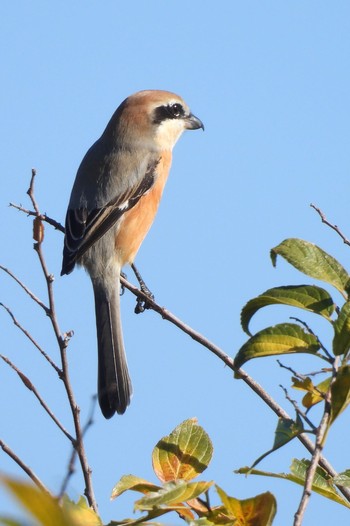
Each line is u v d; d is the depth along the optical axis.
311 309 5.25
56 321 6.42
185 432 5.67
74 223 11.05
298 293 5.27
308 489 4.23
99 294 10.76
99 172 11.62
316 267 5.45
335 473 5.68
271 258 5.54
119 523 4.45
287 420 4.80
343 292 5.36
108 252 11.02
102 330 10.48
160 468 5.50
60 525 2.25
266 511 4.63
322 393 4.98
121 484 5.23
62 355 6.27
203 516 4.89
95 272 10.88
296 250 5.52
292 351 5.15
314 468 4.37
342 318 4.96
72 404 6.11
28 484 2.23
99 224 11.05
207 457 5.57
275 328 5.14
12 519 2.24
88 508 4.73
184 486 4.81
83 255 10.98
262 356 5.20
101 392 9.95
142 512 4.97
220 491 4.62
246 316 5.43
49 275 6.58
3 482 2.20
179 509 4.94
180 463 5.53
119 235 11.15
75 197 11.39
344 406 4.57
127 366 10.21
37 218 6.85
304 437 5.81
